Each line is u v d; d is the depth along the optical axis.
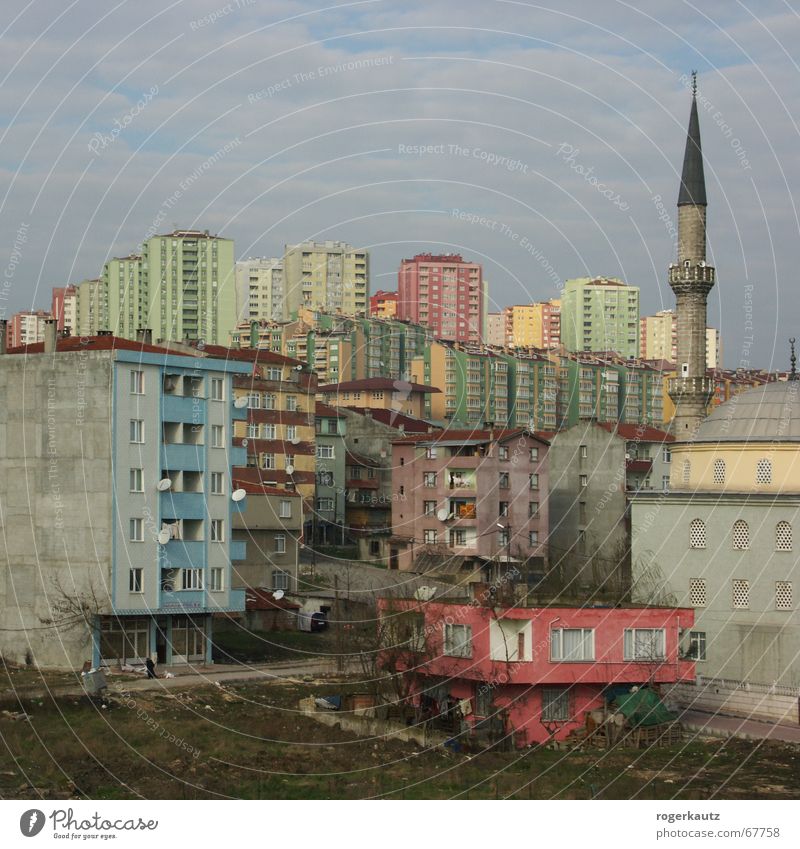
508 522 143.50
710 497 93.44
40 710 74.81
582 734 75.00
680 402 166.00
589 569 124.50
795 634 90.00
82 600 89.31
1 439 92.69
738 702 87.00
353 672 87.56
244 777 63.41
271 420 150.62
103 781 61.50
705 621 92.50
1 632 91.88
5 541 92.12
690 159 167.12
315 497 154.12
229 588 95.69
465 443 144.12
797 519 91.12
